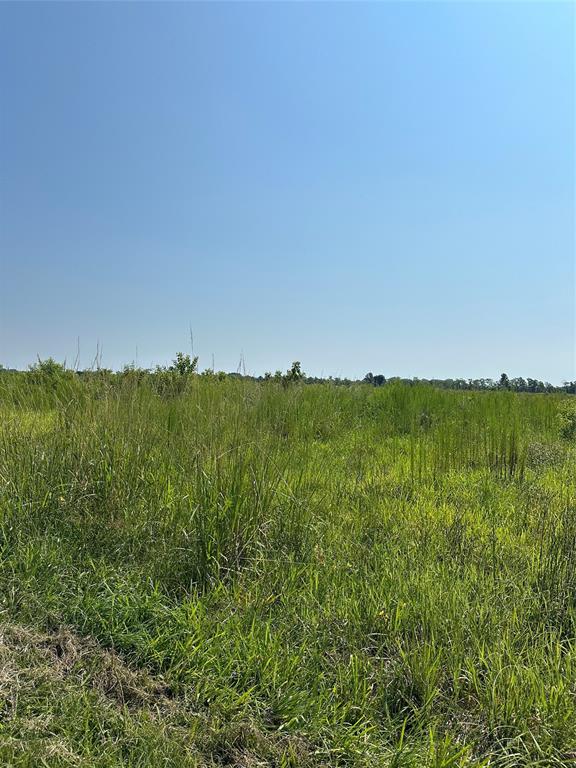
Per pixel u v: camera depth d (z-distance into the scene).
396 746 2.25
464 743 2.28
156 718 2.32
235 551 3.76
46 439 4.71
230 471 4.19
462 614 3.03
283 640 2.91
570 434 10.06
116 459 4.50
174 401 5.54
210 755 2.17
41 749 2.07
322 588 3.51
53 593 3.17
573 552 3.83
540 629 3.11
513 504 5.42
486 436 7.73
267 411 5.88
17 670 2.50
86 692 2.42
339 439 8.50
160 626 2.93
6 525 3.83
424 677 2.59
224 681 2.57
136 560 3.68
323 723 2.35
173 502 4.14
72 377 5.65
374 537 4.37
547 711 2.38
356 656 2.69
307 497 4.71
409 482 6.15
